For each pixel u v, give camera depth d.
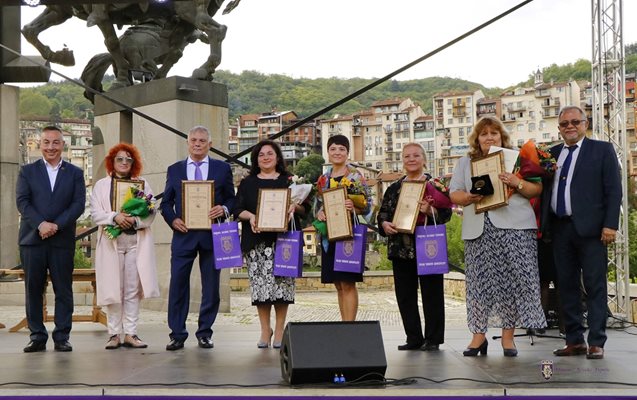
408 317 7.29
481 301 6.71
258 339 8.38
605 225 6.47
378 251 51.97
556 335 8.42
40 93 85.19
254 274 7.49
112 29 13.88
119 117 13.79
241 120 125.38
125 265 7.72
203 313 7.70
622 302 10.39
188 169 7.84
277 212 7.28
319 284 25.53
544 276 8.59
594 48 10.54
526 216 6.64
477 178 6.52
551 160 6.59
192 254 7.64
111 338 7.68
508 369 5.84
